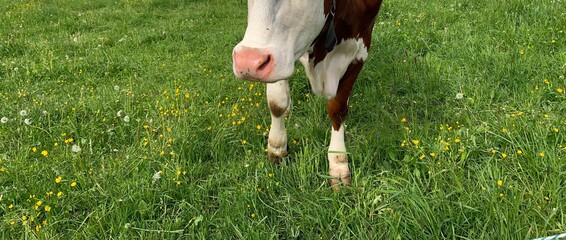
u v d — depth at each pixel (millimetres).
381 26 3629
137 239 1533
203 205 1696
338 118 1815
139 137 2191
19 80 3021
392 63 2887
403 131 1966
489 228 1438
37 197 1730
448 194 1544
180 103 2516
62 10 5543
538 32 2996
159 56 3623
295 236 1494
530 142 1822
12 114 2424
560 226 1396
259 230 1502
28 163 1961
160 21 5105
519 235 1354
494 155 1789
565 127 1868
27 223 1557
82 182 1780
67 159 1972
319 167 1882
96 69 3277
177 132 2104
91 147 2074
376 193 1645
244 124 2209
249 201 1630
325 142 2010
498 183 1522
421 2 4316
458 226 1450
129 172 1867
